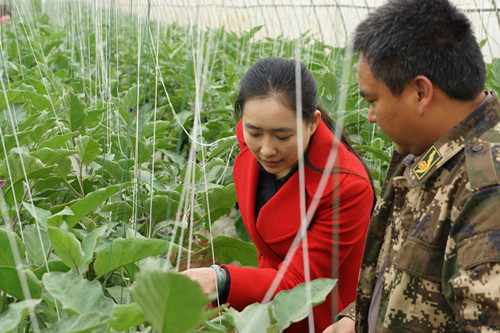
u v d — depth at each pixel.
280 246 1.84
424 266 1.23
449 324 1.23
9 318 1.02
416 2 1.16
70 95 2.37
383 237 1.50
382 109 1.23
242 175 1.95
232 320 1.23
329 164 1.08
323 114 1.83
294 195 1.77
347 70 1.02
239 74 4.54
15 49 4.29
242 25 8.12
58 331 1.02
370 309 1.51
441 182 1.24
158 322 0.84
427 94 1.17
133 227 1.95
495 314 1.04
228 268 1.64
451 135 1.21
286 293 1.23
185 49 5.71
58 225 1.63
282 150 1.63
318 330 1.88
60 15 6.76
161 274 0.76
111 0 2.52
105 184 2.35
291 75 1.56
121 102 3.06
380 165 2.92
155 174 2.54
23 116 2.38
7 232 1.26
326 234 1.70
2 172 1.86
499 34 5.35
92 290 1.13
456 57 1.15
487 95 1.25
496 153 1.12
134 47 4.88
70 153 1.89
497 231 1.06
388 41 1.16
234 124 3.55
